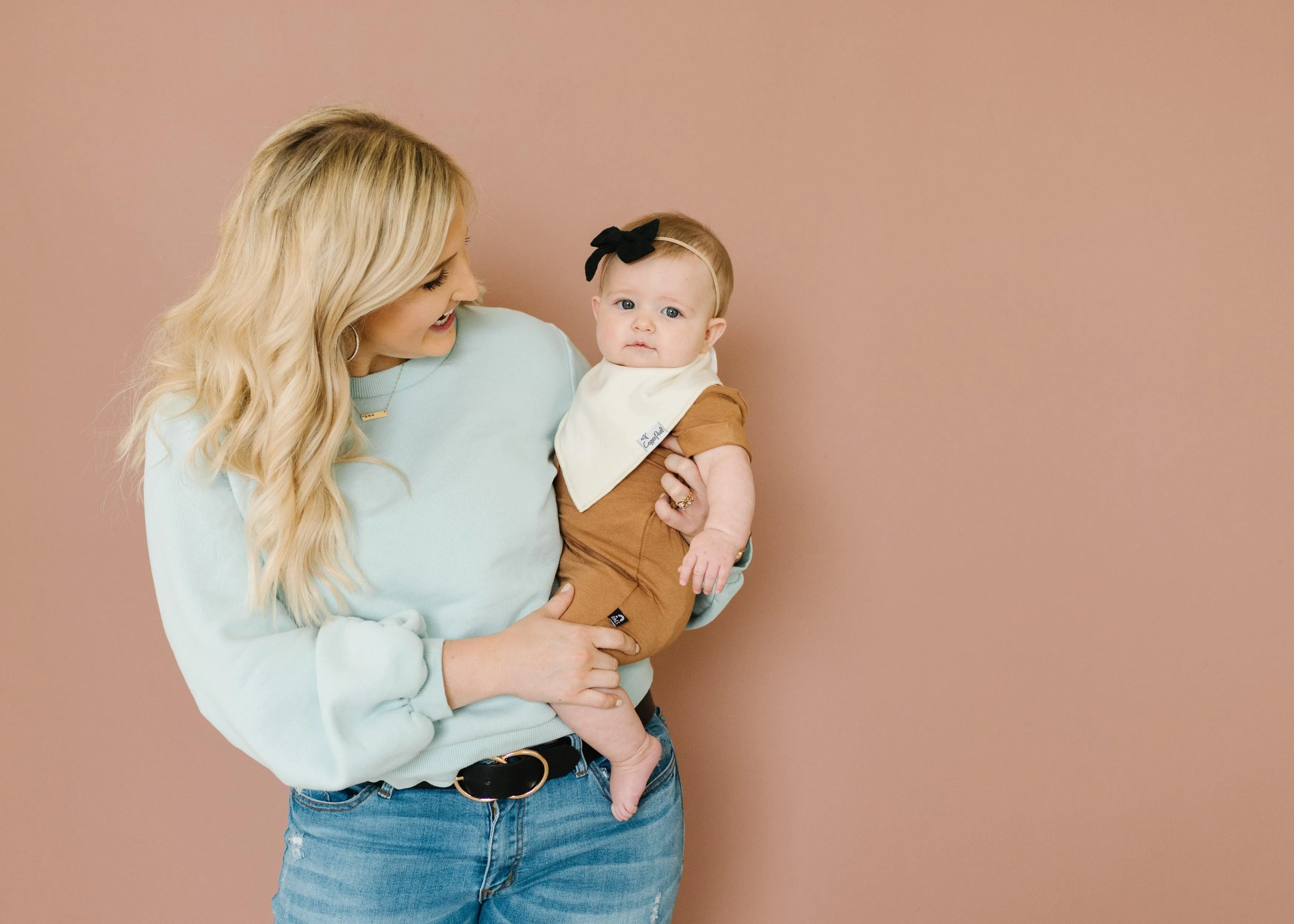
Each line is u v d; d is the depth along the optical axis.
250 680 1.10
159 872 1.84
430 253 1.11
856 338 1.84
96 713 1.79
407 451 1.24
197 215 1.71
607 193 1.79
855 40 1.79
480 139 1.75
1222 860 1.96
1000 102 1.81
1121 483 1.89
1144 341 1.87
